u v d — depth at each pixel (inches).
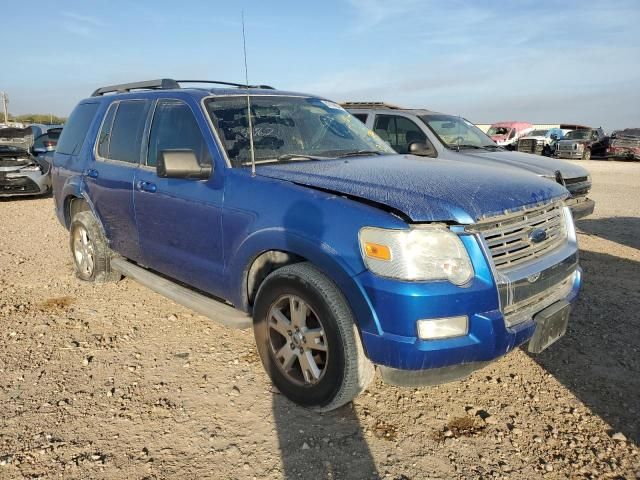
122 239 193.3
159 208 165.0
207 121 154.0
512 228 117.7
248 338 170.6
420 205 110.1
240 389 138.8
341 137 173.9
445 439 118.4
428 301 104.5
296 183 129.6
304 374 125.5
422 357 105.7
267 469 108.2
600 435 120.0
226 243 141.6
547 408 131.0
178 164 141.3
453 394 137.0
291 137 162.1
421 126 317.4
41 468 107.9
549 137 1248.2
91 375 146.6
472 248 109.2
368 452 113.7
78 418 125.7
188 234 155.2
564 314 125.8
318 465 109.4
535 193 126.5
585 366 151.7
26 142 555.5
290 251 122.9
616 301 203.5
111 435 119.0
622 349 162.2
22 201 483.2
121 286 221.0
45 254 278.8
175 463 109.9
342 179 127.0
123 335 173.2
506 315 114.0
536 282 119.8
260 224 130.0
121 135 192.4
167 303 201.5
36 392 137.5
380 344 108.7
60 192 229.5
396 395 135.9
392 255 106.6
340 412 128.2
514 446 116.3
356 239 110.9
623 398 135.3
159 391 138.0
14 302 203.3
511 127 1312.7
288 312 130.8
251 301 142.4
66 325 181.3
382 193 116.3
